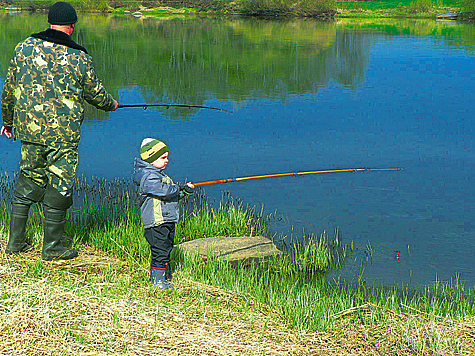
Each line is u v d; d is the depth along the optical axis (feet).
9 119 15.89
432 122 39.88
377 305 15.30
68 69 14.82
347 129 38.14
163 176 14.87
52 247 15.90
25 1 190.80
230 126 39.27
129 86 55.93
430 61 69.51
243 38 104.06
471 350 12.55
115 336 11.91
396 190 26.58
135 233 19.93
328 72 63.82
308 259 19.71
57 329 11.89
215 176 28.76
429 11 180.24
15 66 14.84
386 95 50.16
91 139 35.70
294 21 155.63
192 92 53.06
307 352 12.07
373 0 198.18
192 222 22.76
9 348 11.09
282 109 45.03
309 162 31.07
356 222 22.99
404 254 20.18
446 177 28.30
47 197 15.57
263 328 13.01
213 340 12.13
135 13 181.47
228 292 15.21
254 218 23.48
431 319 14.25
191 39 102.12
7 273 14.40
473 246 20.81
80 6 192.95
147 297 14.07
